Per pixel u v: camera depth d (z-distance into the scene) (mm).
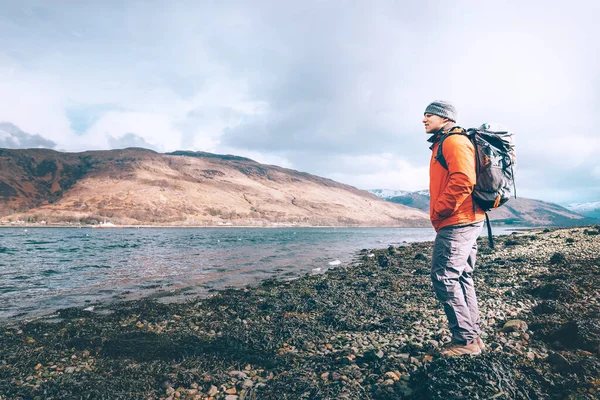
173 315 9406
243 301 10727
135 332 7328
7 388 4836
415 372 4137
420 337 6266
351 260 24531
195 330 7754
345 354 5488
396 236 83562
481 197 3922
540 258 15414
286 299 10883
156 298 12289
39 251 34906
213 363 5512
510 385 3479
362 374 4594
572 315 6277
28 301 11898
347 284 13250
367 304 9641
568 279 9516
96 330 7871
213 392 4543
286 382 4473
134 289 14008
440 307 8883
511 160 3975
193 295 12773
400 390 3928
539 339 5332
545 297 8484
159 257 27750
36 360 5988
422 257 21078
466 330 4168
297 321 8070
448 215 3986
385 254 25688
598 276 9531
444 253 4141
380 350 5516
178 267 21109
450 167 3805
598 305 6930
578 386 3398
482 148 3881
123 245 45250
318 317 8531
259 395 4234
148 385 4742
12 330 8234
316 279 15367
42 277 17312
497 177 3861
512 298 8680
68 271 19500
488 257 17547
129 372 5184
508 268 13883
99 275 17938
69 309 10305
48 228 167875
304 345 6309
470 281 4590
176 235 89438
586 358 3928
